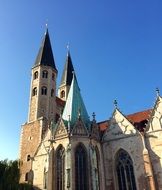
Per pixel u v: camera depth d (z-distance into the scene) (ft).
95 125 180.04
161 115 168.66
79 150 164.55
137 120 189.26
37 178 186.19
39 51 275.18
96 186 152.76
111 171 167.73
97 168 164.14
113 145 174.70
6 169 171.83
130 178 161.99
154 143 162.40
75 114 180.86
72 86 198.08
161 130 163.94
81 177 155.74
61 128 172.04
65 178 152.25
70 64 333.83
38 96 238.68
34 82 250.16
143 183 155.12
